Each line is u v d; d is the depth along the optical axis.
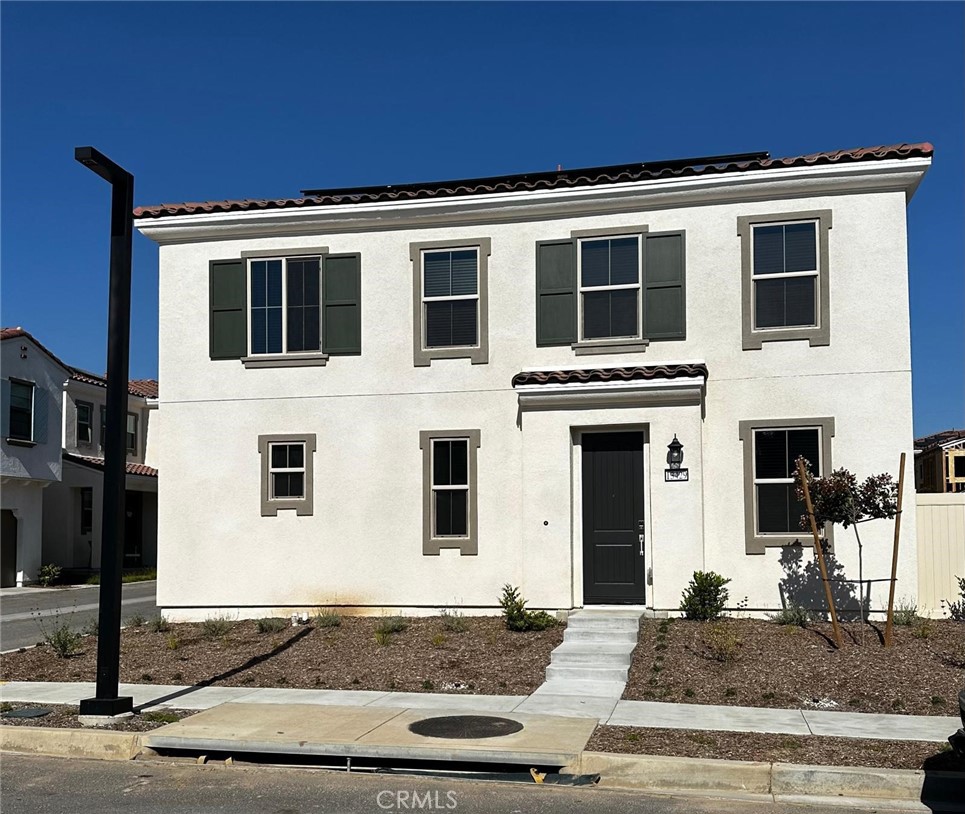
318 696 11.70
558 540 14.98
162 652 14.34
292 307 16.66
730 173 14.86
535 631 14.30
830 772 8.34
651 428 14.76
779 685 11.57
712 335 15.05
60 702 11.54
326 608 16.17
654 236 15.34
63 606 23.12
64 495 32.41
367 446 16.22
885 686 11.40
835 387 14.60
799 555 14.55
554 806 7.98
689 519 14.56
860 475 14.45
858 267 14.63
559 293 15.64
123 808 7.92
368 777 8.91
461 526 15.88
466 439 15.88
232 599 16.50
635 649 13.09
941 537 14.38
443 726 10.00
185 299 16.95
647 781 8.61
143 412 37.31
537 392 15.02
